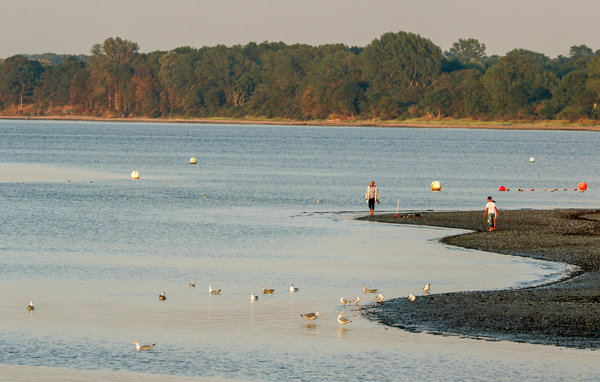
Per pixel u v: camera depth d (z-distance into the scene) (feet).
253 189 468.75
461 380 129.90
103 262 231.91
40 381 130.41
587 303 174.09
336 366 136.56
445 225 307.99
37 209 363.15
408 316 165.68
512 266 222.89
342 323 160.15
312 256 242.37
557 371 133.28
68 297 187.32
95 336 155.02
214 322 164.45
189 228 303.68
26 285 200.23
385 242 267.80
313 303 179.52
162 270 220.23
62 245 262.67
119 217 336.29
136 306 178.50
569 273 212.02
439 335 152.35
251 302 181.16
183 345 149.18
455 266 223.51
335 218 333.21
